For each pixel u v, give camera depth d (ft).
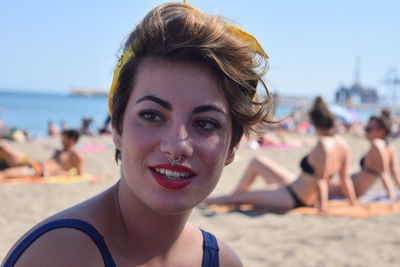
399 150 51.75
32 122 112.16
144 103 3.55
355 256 13.82
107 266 3.56
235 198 19.93
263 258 13.58
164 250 4.09
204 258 4.47
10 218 17.17
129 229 3.92
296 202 19.39
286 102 223.10
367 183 21.53
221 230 16.34
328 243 14.98
